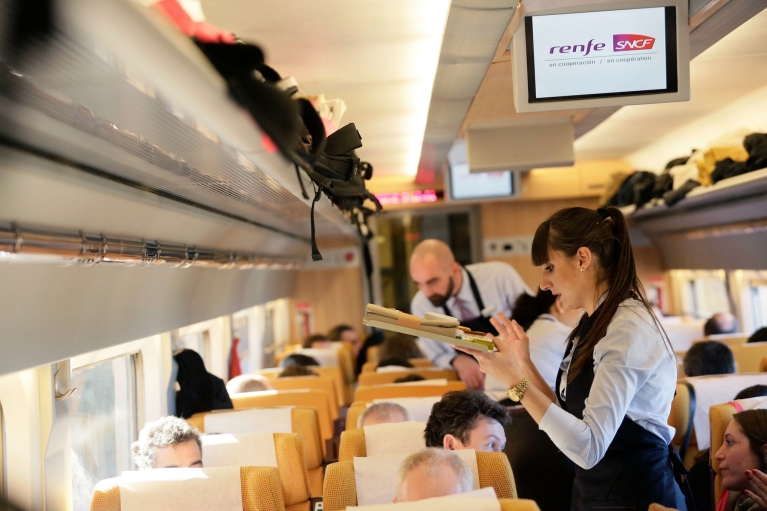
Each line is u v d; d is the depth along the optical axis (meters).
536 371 2.68
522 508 1.82
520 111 3.05
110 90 1.53
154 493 2.68
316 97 2.83
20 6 1.08
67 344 2.71
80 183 2.07
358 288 10.53
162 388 4.38
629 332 2.30
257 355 8.22
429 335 2.31
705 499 3.90
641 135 7.57
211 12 2.96
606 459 2.44
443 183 9.77
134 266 2.98
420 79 4.21
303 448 3.60
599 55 3.04
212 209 3.66
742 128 6.14
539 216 10.20
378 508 1.83
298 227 5.90
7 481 2.77
